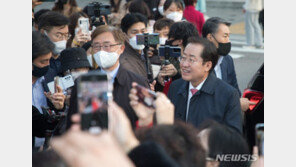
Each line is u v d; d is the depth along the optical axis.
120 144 1.72
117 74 3.32
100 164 1.15
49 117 3.51
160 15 7.37
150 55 4.91
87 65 3.80
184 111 3.45
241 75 8.50
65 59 3.79
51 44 3.63
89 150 1.18
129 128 1.75
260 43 10.53
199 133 2.24
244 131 3.96
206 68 3.33
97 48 3.51
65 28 4.36
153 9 7.65
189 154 1.76
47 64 3.58
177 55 3.97
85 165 1.16
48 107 3.68
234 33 11.91
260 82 4.26
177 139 1.78
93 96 1.48
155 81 4.18
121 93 3.28
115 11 7.64
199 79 3.37
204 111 3.30
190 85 3.44
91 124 1.45
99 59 3.46
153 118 2.29
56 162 1.63
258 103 3.90
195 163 1.75
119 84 3.30
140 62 4.43
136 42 4.38
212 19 4.49
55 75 3.98
